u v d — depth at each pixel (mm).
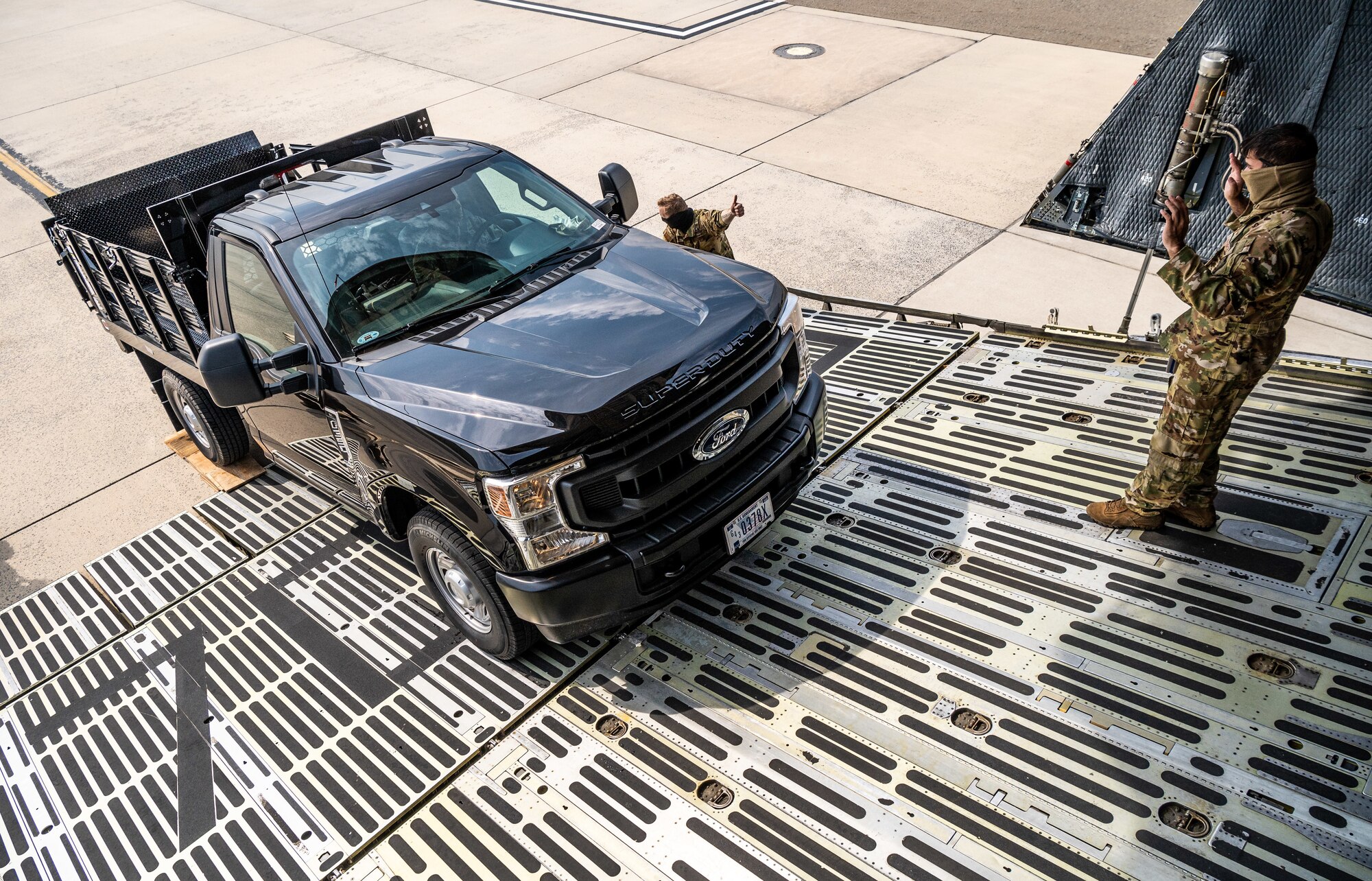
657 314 3568
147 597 4637
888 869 2691
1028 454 4383
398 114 11578
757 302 3645
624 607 3311
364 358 3707
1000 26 12625
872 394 5148
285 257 3980
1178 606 3408
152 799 3453
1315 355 4605
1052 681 3197
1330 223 3008
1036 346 5352
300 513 5125
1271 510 3777
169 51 16547
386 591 4355
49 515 5629
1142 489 3619
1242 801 2711
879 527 4086
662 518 3322
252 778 3447
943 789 2898
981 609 3561
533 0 16656
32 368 7488
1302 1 4312
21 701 4098
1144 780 2814
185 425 5922
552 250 4223
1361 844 2551
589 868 2861
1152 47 11266
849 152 9156
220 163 6184
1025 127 9289
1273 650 3166
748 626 3686
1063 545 3797
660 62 12500
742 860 2795
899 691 3268
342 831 3158
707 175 8953
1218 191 4750
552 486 3064
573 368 3303
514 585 3238
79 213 5801
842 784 2975
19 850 3365
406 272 3992
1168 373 4793
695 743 3230
